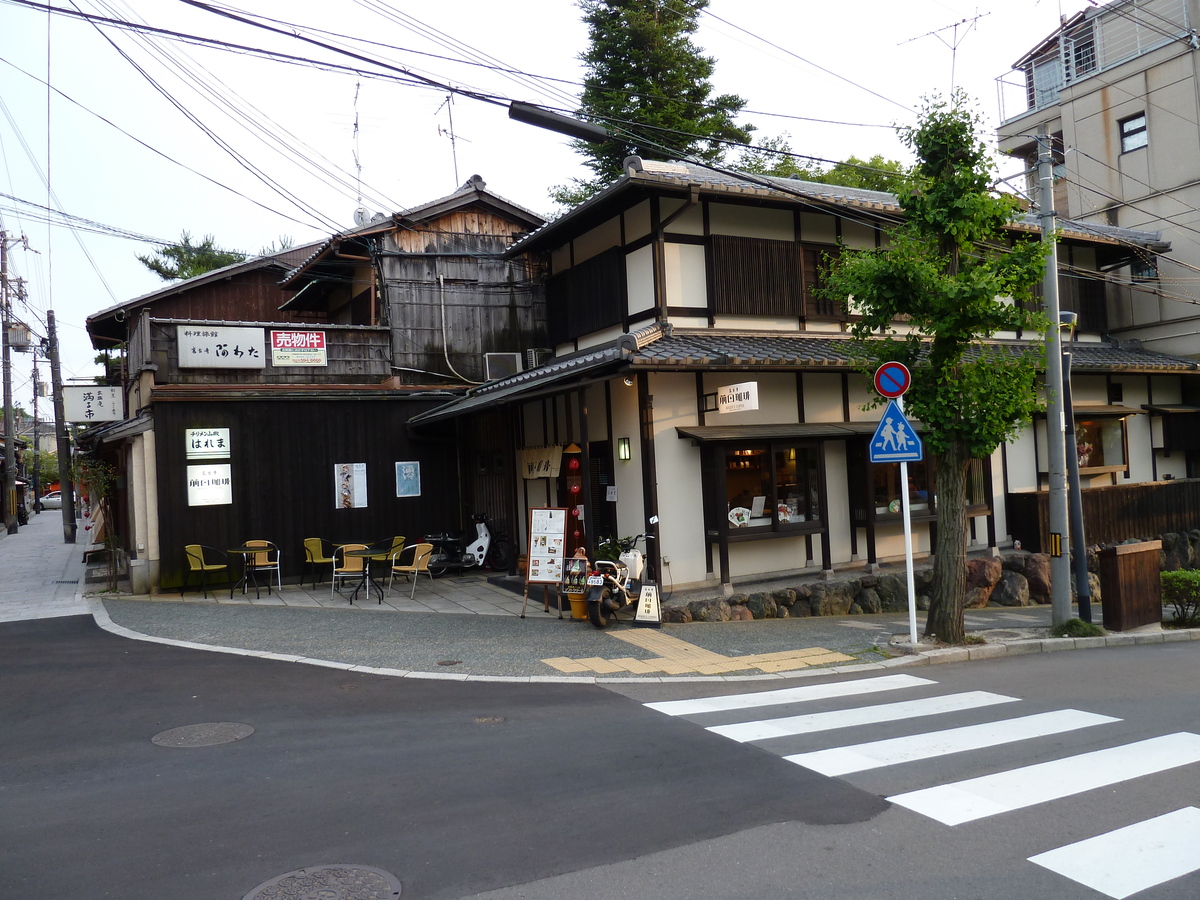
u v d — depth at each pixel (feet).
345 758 18.74
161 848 14.07
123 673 27.45
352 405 49.83
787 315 43.83
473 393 52.60
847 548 43.62
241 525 46.19
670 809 15.53
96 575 50.80
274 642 32.12
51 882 12.87
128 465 53.16
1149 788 16.47
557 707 23.27
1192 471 60.90
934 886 12.46
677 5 78.13
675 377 38.83
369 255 55.42
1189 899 12.02
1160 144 65.10
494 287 57.52
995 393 31.09
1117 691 25.04
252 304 70.38
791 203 42.24
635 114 76.18
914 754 18.69
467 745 19.58
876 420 44.96
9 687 25.79
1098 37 73.97
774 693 24.91
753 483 39.27
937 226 31.37
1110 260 62.90
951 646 31.32
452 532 52.70
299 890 12.46
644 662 28.91
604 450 41.19
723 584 37.45
